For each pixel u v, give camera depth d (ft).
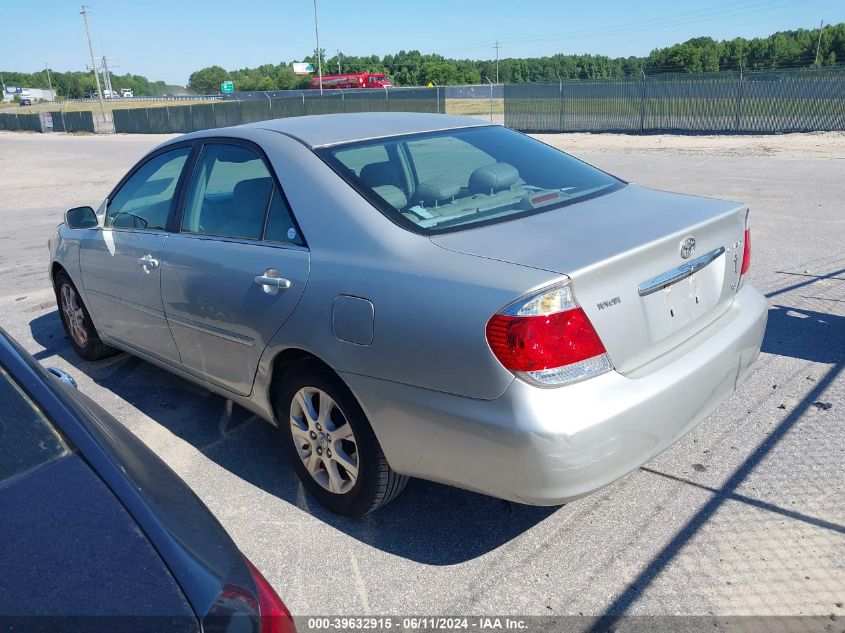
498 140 12.22
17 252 31.60
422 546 9.68
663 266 8.80
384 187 9.95
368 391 8.93
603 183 11.43
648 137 78.74
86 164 81.97
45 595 4.60
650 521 9.86
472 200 10.12
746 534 9.46
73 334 17.17
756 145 62.28
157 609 4.59
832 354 14.99
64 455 5.73
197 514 5.72
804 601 8.28
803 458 11.12
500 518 10.19
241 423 13.69
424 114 13.08
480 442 7.98
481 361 7.82
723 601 8.35
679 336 9.16
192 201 12.22
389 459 9.12
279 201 10.44
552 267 7.89
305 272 9.62
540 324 7.59
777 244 24.56
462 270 8.25
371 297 8.75
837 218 28.45
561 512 10.19
